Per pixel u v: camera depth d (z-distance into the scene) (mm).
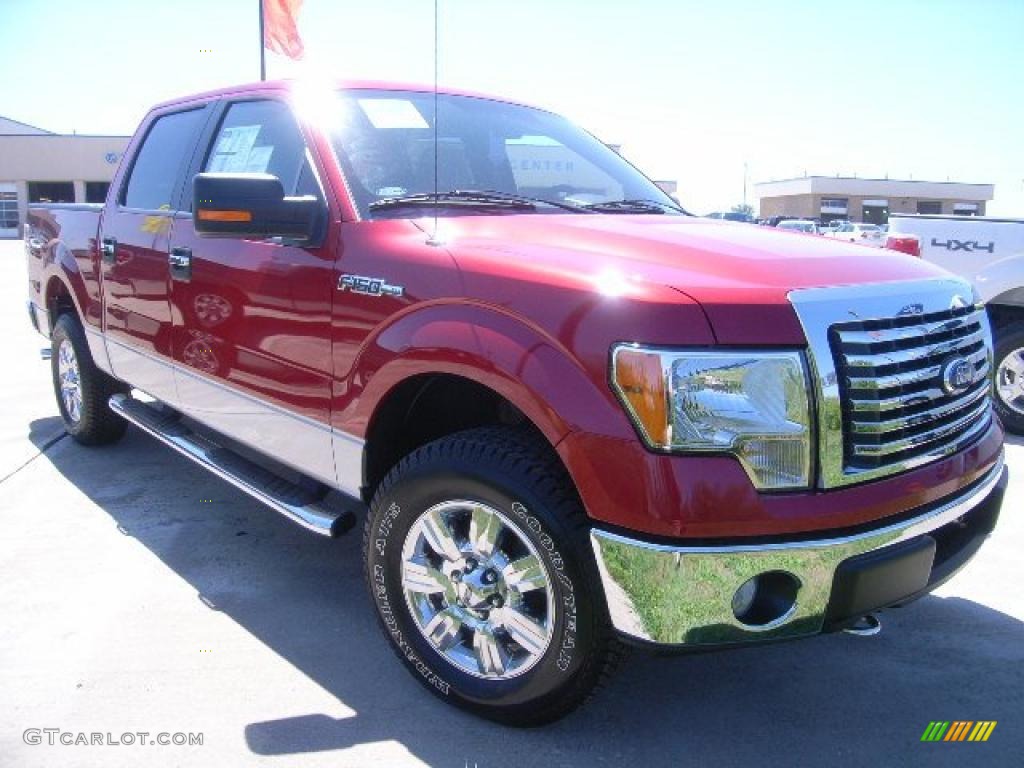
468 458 2527
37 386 7324
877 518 2334
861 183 68375
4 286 16812
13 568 3730
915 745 2635
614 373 2199
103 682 2883
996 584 3717
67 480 4871
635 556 2184
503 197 3363
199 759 2500
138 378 4434
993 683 2971
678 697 2877
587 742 2621
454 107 3795
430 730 2668
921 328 2486
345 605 3484
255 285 3326
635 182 4055
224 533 4168
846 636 3297
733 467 2172
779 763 2541
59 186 45312
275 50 9344
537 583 2461
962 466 2596
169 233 3959
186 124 4293
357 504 4422
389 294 2758
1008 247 6184
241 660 3047
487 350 2434
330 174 3176
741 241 2803
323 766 2482
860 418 2301
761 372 2193
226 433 3711
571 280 2365
